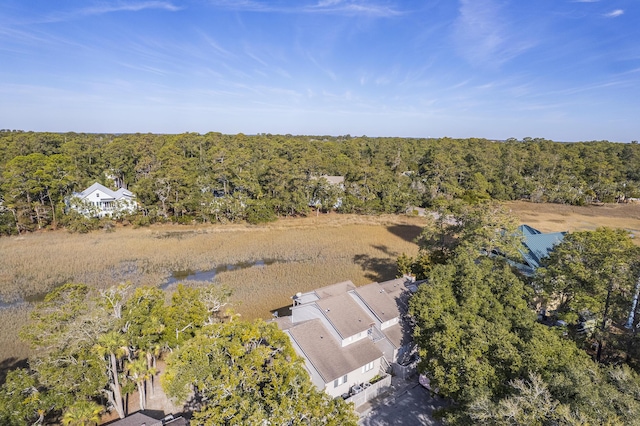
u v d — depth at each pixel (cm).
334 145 12825
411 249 5641
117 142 9675
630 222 7494
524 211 8406
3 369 2652
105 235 5756
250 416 1658
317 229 6619
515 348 2045
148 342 2280
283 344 2152
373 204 7794
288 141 12381
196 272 4594
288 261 5050
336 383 2467
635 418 1428
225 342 2058
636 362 2338
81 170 8044
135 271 4500
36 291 3909
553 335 2181
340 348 2644
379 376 2730
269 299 3888
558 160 10719
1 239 5381
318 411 1739
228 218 6850
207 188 7025
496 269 2952
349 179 8744
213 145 10438
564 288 2680
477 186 8994
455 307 2550
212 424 1647
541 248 3978
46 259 4722
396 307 3094
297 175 7525
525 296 2744
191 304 2605
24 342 2969
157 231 6066
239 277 4422
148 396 2552
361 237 6222
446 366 2200
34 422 2048
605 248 2623
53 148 9106
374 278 4519
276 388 1831
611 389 1589
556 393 1655
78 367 2047
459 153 11394
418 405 2494
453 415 1869
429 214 4416
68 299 2352
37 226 5894
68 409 2033
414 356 3045
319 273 4622
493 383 1934
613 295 2528
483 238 3297
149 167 8412
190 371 1884
